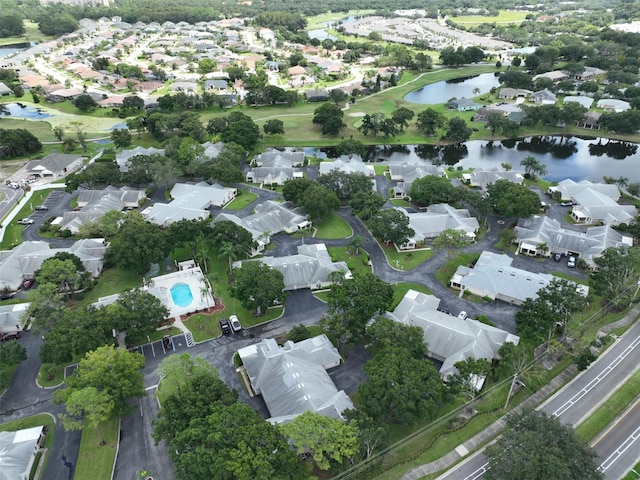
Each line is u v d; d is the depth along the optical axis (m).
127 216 159.88
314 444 79.25
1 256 145.38
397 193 192.75
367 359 112.12
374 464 84.75
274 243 159.38
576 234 152.75
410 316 118.50
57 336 103.44
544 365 110.25
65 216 168.88
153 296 117.81
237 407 84.69
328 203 166.88
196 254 151.25
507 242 159.25
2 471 82.12
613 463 88.56
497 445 80.50
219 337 119.25
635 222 168.00
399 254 154.12
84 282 135.12
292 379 98.19
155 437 84.38
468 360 99.12
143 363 99.94
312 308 129.75
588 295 127.19
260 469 73.44
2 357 102.81
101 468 87.44
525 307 114.94
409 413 87.31
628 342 116.62
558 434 79.50
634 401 101.38
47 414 99.06
